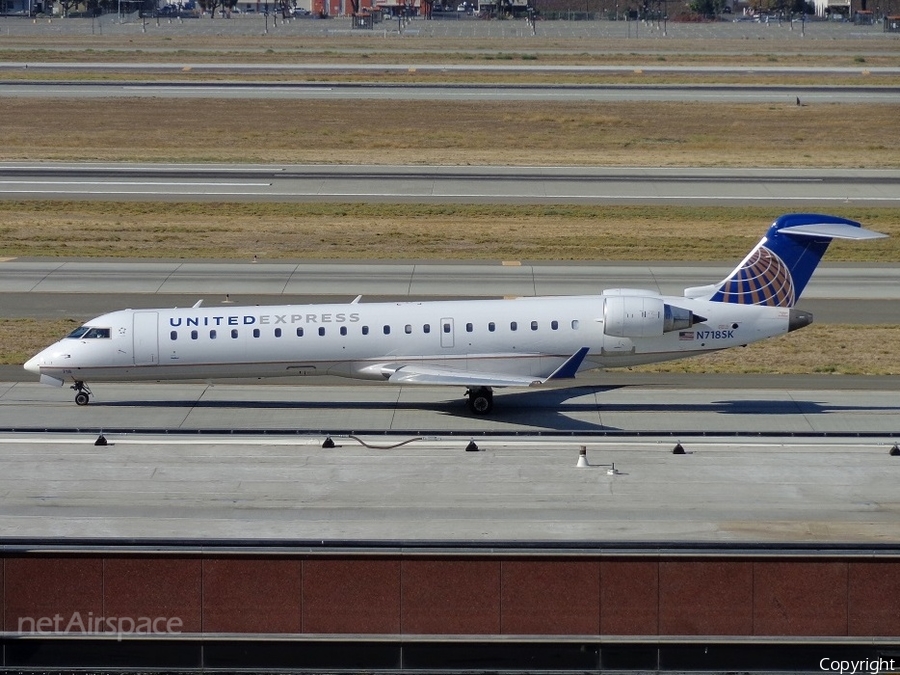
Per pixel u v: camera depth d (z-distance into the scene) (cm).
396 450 16338
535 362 19062
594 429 18125
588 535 13000
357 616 11506
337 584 11488
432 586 11469
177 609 11525
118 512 13788
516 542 11850
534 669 11531
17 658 11550
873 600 11312
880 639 11338
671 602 11419
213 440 16775
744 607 11388
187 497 14350
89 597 11506
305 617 11512
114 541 11788
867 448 16450
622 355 19100
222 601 11506
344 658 11550
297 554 11438
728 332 19212
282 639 11519
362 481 14988
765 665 11431
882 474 15288
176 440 16775
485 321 19000
